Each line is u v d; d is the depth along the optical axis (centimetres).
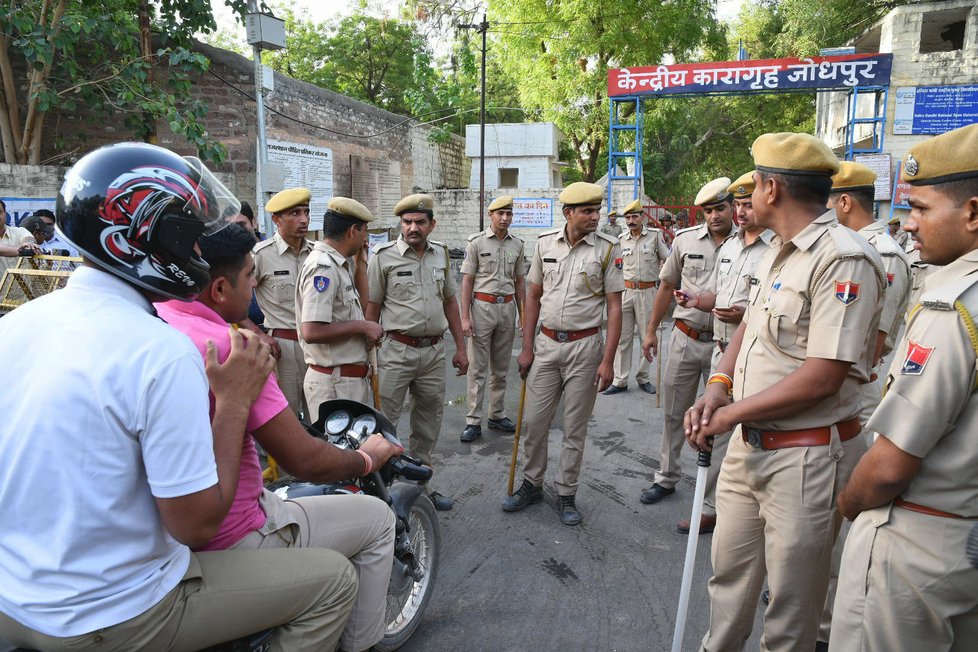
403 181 1486
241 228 167
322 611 164
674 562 328
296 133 1070
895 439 145
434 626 275
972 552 143
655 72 1220
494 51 1905
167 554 136
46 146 879
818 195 198
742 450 211
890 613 153
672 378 393
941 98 1140
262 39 756
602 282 360
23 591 122
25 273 408
